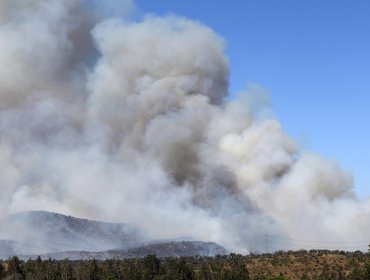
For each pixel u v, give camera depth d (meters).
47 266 189.75
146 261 190.62
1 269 185.75
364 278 166.12
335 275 183.00
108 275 179.75
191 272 183.50
